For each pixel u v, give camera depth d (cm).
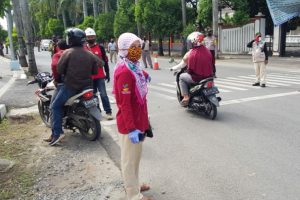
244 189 460
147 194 457
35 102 1071
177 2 3105
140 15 3191
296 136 666
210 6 2652
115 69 384
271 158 561
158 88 1277
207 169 528
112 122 809
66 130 750
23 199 450
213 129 733
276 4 2217
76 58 640
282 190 454
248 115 834
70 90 651
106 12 4534
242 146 622
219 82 1359
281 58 2297
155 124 789
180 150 615
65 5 5491
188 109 916
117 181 497
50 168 549
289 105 919
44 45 5128
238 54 2767
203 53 830
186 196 448
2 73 2017
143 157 586
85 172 532
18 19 2370
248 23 2650
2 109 892
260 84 1241
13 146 656
